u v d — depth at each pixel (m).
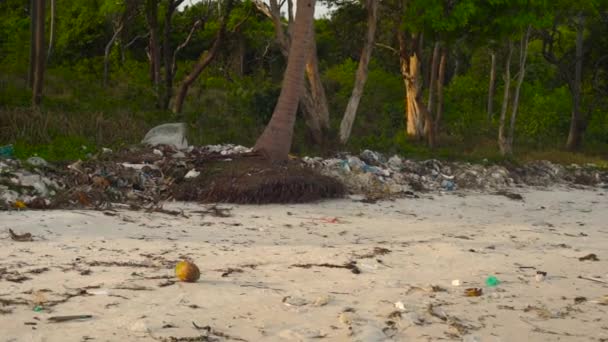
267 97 24.58
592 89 39.00
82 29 35.75
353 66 38.72
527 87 41.66
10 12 35.34
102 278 7.18
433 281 7.89
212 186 14.68
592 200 19.53
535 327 6.22
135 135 18.72
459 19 23.27
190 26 37.25
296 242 10.48
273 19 21.77
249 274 7.80
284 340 5.48
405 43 28.16
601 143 37.91
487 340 5.75
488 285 7.79
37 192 13.09
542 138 34.75
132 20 32.66
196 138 20.00
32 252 8.41
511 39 26.16
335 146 21.55
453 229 12.58
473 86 41.72
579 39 35.09
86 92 24.42
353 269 8.23
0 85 22.48
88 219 11.24
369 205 15.48
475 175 21.31
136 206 13.23
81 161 14.92
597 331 6.20
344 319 6.03
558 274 8.64
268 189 14.83
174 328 5.58
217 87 30.52
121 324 5.62
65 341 5.16
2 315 5.70
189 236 10.53
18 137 16.84
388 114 33.25
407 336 5.74
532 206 17.39
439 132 30.75
